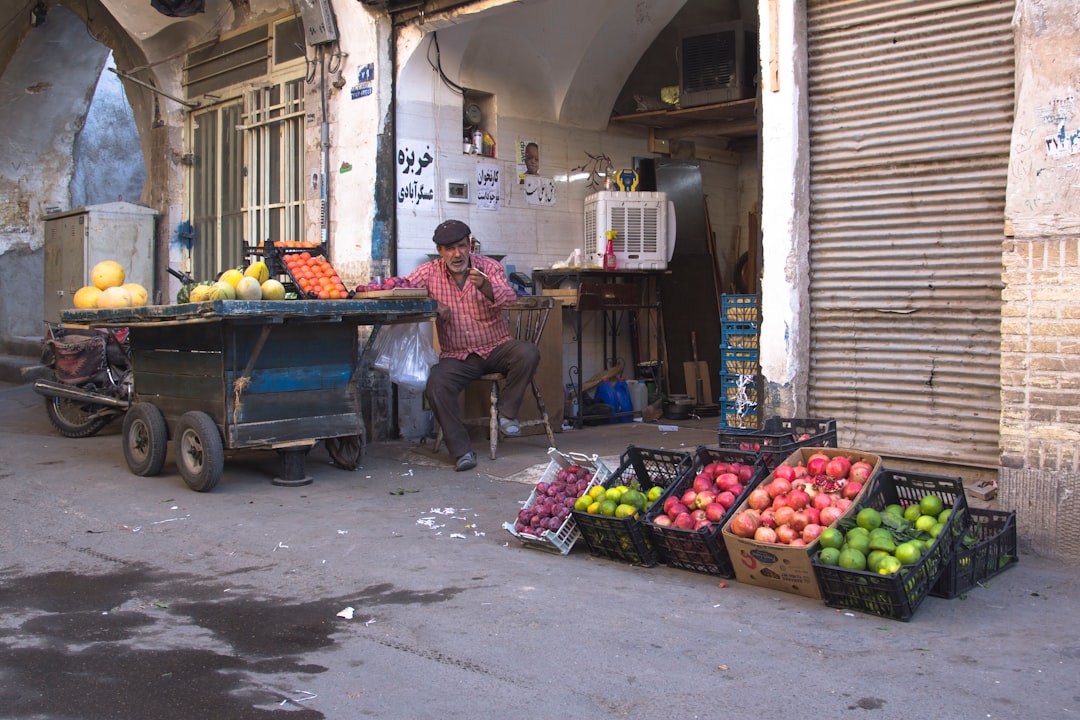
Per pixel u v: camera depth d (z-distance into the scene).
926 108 5.88
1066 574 4.86
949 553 4.43
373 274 8.87
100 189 15.59
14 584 4.85
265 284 6.70
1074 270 4.96
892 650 3.88
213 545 5.54
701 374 10.75
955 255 5.82
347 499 6.67
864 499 4.80
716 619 4.26
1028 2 5.03
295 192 10.22
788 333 6.27
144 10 11.27
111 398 8.87
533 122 10.02
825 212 6.31
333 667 3.79
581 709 3.40
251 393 6.85
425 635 4.11
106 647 4.00
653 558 5.07
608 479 5.48
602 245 9.80
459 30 9.06
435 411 7.69
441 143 9.28
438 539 5.62
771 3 6.23
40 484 7.12
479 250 9.59
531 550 5.41
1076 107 4.91
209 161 11.64
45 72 13.88
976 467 5.75
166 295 12.12
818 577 4.38
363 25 8.91
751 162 11.67
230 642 4.05
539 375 9.31
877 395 6.16
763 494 4.87
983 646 3.91
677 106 9.91
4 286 14.49
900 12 5.91
